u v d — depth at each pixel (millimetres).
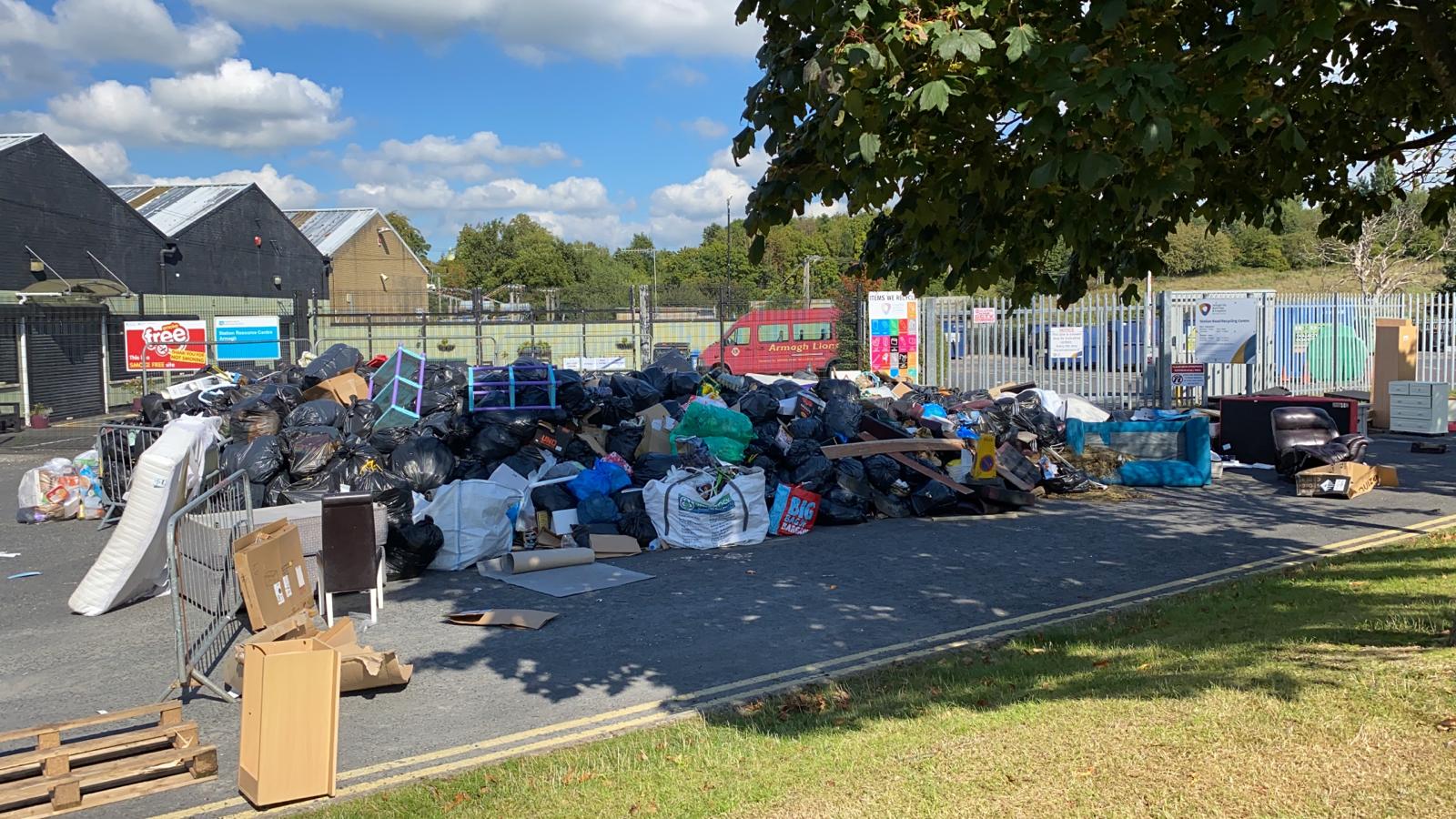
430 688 6371
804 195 5281
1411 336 19484
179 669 6324
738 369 28578
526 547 10234
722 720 5660
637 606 8219
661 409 12469
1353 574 8297
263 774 4734
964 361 22172
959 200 5438
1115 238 5832
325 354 14875
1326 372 22672
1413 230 37219
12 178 24625
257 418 11508
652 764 4949
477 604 8352
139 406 17766
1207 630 6777
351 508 7715
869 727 5266
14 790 4664
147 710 5312
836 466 11734
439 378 14578
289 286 37562
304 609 7141
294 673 4766
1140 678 5605
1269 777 3955
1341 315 22812
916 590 8617
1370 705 4523
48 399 24547
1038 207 5277
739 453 11992
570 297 37719
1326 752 4105
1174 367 19297
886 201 5180
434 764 5195
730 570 9422
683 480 10461
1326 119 6305
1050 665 6270
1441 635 5715
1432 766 3842
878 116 4410
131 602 8531
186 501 8633
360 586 7727
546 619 7738
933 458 12703
